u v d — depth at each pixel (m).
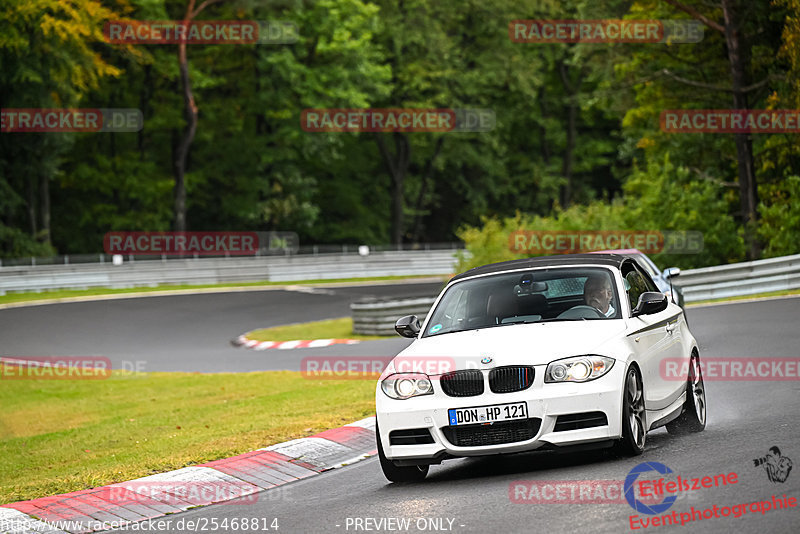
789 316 55.81
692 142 105.62
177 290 121.31
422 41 179.12
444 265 147.38
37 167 143.00
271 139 171.62
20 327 89.25
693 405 27.47
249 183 178.50
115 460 32.03
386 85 176.25
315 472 27.52
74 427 41.94
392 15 180.75
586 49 112.25
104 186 171.38
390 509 21.31
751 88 93.88
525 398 22.78
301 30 167.88
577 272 26.81
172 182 171.00
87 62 138.00
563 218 88.88
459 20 190.88
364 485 24.81
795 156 97.25
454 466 26.50
